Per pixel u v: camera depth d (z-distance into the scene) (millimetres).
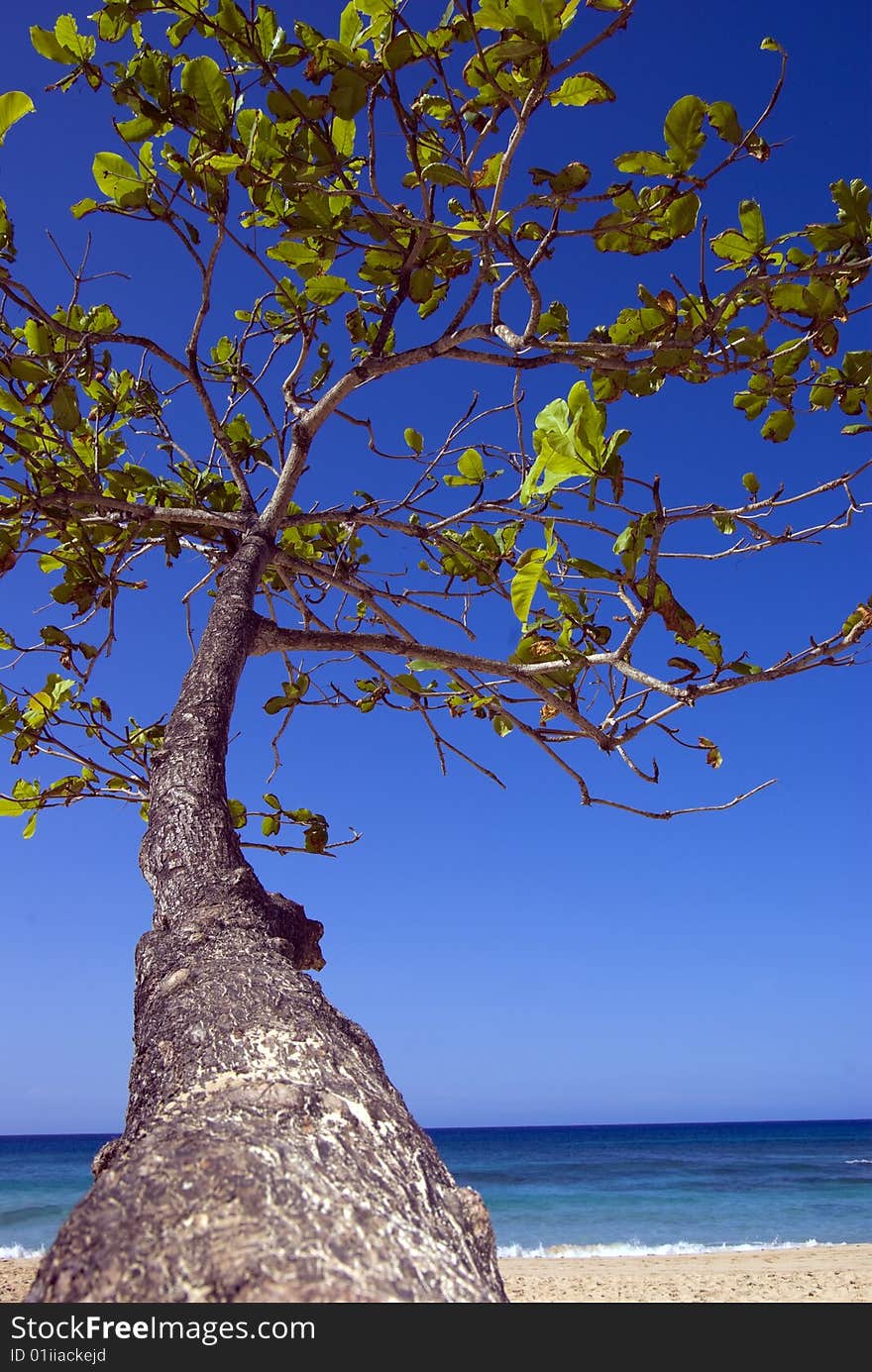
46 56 2689
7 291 2873
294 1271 899
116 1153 1252
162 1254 924
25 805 3602
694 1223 29750
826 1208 33500
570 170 2443
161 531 3688
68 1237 973
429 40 2559
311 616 4082
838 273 2699
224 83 2666
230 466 3529
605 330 3227
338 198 2922
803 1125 131875
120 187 2895
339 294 3174
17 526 3107
